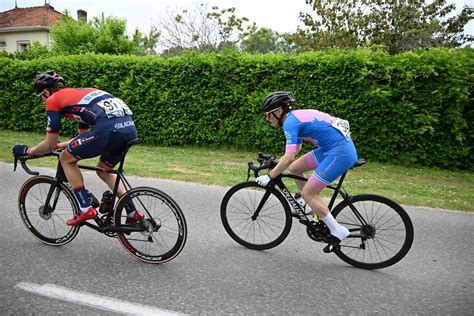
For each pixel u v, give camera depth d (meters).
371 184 6.28
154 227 3.21
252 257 3.42
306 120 3.17
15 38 25.95
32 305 2.52
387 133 8.05
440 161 7.87
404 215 3.16
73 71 10.44
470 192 6.11
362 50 8.34
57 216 3.78
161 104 9.69
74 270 3.05
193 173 6.69
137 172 6.58
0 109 11.48
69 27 15.94
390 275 3.14
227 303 2.62
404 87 7.71
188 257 3.38
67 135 10.80
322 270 3.20
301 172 3.59
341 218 3.39
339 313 2.54
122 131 3.15
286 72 8.53
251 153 9.05
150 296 2.68
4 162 7.22
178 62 9.38
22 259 3.22
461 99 7.46
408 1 16.14
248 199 3.67
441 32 18.12
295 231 4.12
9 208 4.55
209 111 9.24
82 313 2.45
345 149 3.12
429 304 2.68
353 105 8.10
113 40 15.78
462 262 3.42
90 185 5.73
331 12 16.70
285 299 2.70
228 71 9.09
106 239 3.72
